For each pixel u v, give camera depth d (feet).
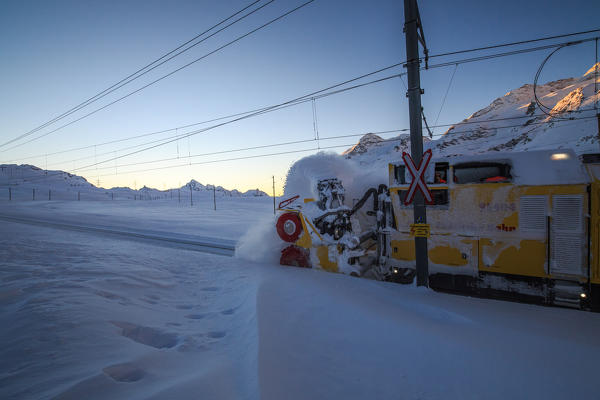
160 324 11.71
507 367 8.44
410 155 18.11
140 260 24.54
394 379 7.68
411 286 18.45
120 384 6.84
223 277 20.58
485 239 16.87
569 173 15.02
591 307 14.21
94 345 8.81
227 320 12.69
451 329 11.24
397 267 19.89
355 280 19.57
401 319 11.85
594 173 14.46
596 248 14.16
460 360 8.66
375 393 7.05
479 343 9.91
